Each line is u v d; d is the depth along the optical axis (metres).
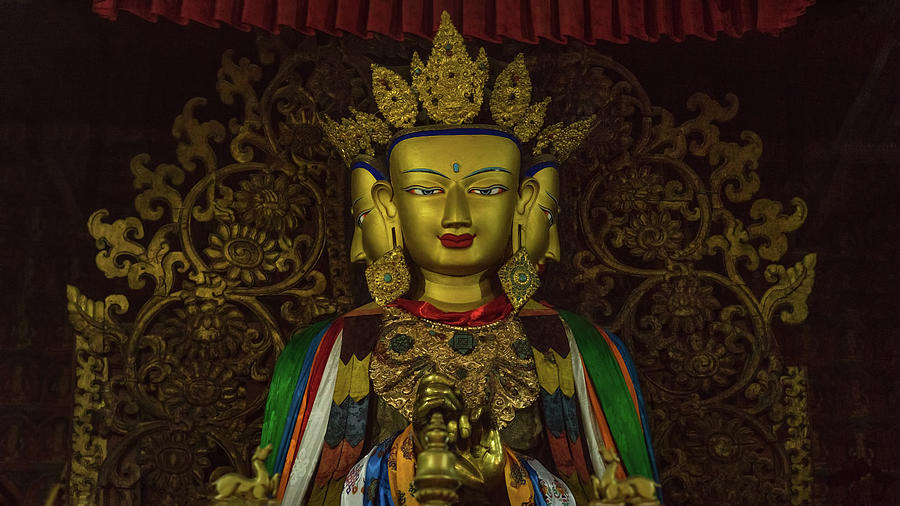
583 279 4.14
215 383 4.03
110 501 3.90
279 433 3.55
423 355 3.56
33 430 4.05
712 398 4.11
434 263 3.59
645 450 3.58
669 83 4.40
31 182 4.20
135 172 4.10
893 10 4.23
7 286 4.12
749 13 3.95
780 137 4.39
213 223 4.20
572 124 3.90
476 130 3.69
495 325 3.64
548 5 3.80
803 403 4.12
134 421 3.98
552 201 3.81
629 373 3.72
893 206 4.32
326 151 4.18
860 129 4.37
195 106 4.17
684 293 4.17
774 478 4.07
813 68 4.40
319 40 4.18
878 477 4.15
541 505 3.34
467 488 3.25
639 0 3.91
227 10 3.77
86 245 4.19
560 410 3.59
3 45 4.22
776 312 4.21
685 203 4.23
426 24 3.82
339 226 4.13
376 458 3.38
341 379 3.59
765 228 4.21
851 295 4.28
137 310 4.17
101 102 4.27
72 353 4.09
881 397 4.21
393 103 3.74
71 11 4.20
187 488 3.95
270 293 4.09
